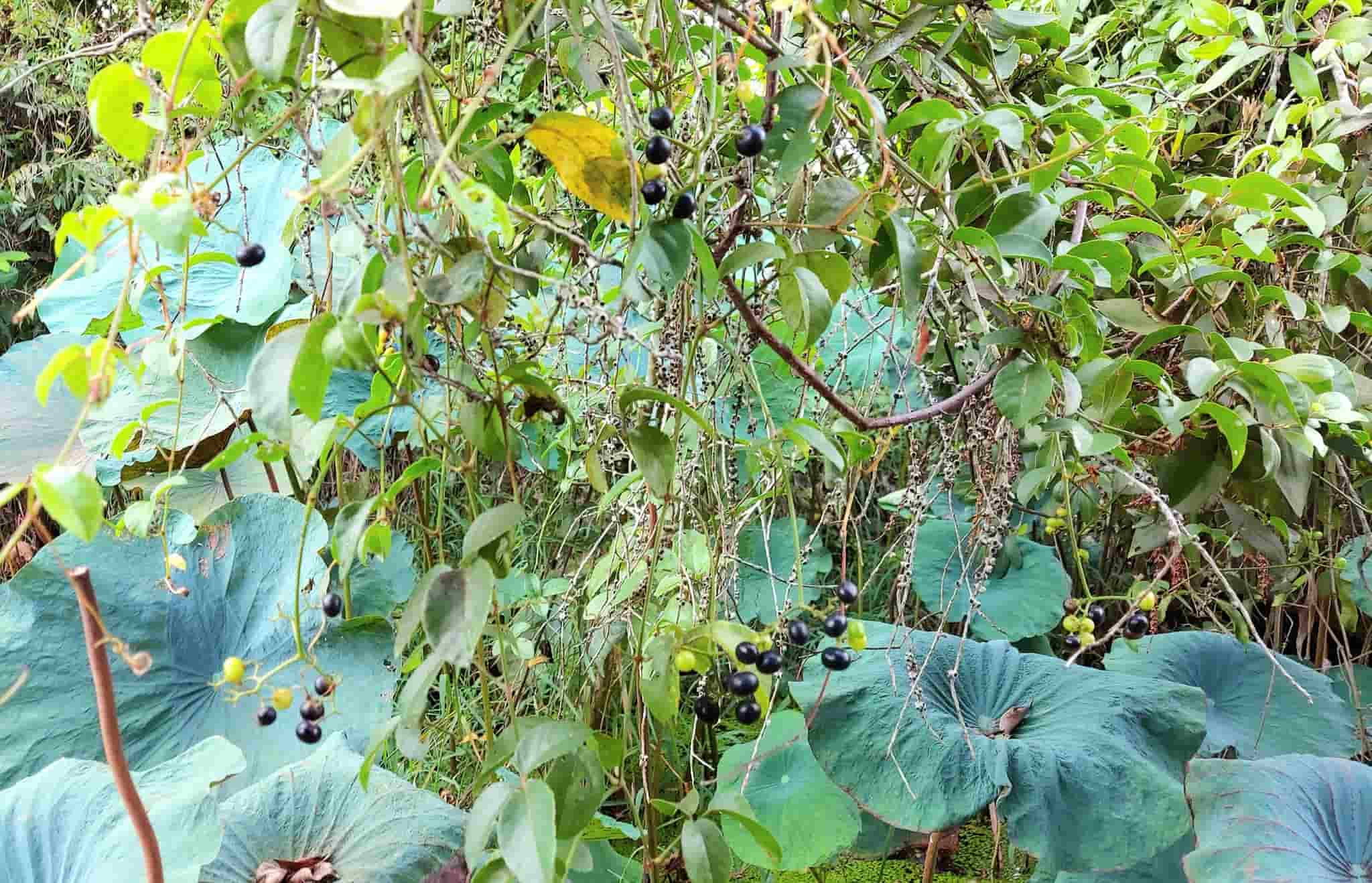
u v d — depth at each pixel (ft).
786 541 7.53
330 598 3.19
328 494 7.29
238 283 6.81
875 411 6.72
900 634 5.17
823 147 3.92
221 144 7.36
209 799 3.65
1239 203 4.31
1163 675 5.75
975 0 3.76
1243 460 4.51
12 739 4.70
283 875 3.88
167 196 2.17
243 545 5.42
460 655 2.47
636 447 3.07
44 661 4.91
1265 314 5.05
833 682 4.94
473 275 2.67
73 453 6.41
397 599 5.75
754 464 4.50
